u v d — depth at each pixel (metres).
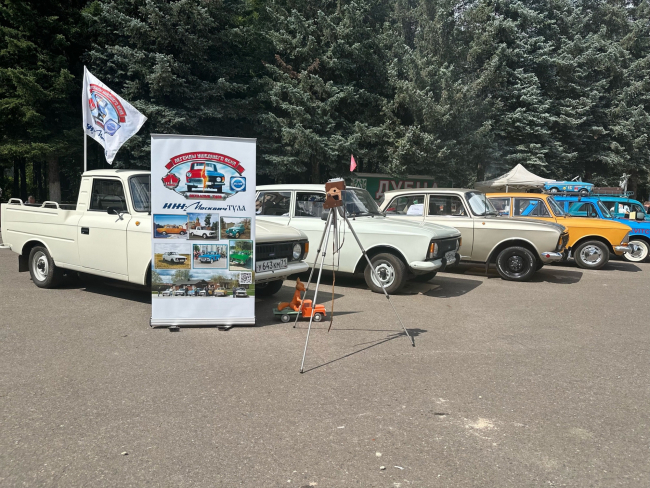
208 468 3.00
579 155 27.38
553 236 9.54
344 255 8.47
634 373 4.72
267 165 20.23
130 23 16.84
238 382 4.32
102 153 19.86
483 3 23.14
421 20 22.42
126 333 5.70
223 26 19.30
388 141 20.61
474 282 9.71
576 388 4.32
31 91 16.38
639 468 3.06
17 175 27.78
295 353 5.11
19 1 16.92
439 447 3.28
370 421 3.63
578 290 9.05
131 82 17.61
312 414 3.73
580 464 3.10
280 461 3.08
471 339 5.76
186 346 5.28
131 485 2.82
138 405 3.85
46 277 7.90
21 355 4.92
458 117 20.47
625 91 27.11
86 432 3.42
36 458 3.09
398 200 10.86
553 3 27.03
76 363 4.73
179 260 5.88
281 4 21.61
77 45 18.48
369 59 20.67
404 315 6.86
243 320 6.03
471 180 25.42
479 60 23.53
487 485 2.86
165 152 5.74
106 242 6.95
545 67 24.47
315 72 20.44
